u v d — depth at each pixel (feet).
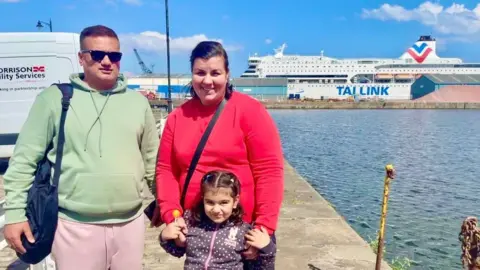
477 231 11.18
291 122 178.91
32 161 7.76
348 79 342.44
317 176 58.85
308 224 20.45
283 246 17.33
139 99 8.55
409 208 41.09
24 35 28.43
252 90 321.73
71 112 7.75
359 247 17.31
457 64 349.20
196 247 7.62
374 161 73.97
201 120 7.64
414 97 329.52
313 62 346.74
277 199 7.48
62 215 7.95
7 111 28.68
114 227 8.19
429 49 354.54
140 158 8.43
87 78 8.07
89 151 7.79
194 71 7.36
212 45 7.30
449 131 136.98
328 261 15.75
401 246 29.81
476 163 72.79
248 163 7.68
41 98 7.84
